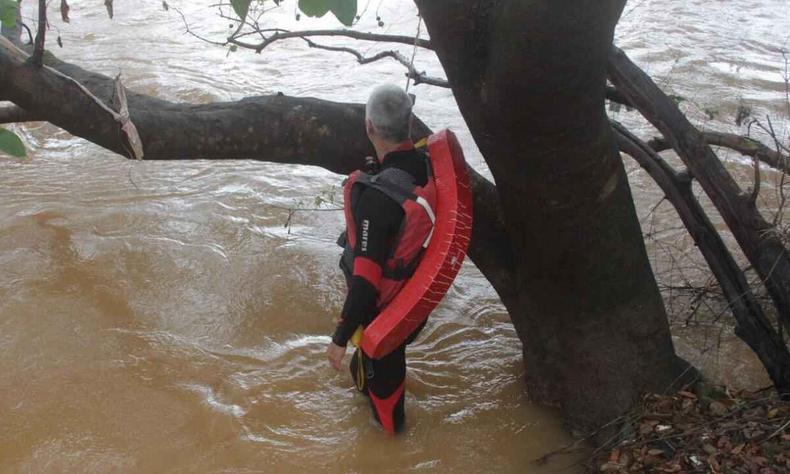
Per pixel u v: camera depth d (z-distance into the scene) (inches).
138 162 271.3
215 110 155.0
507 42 115.5
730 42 410.6
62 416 162.6
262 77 350.6
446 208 139.7
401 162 140.5
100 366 176.7
